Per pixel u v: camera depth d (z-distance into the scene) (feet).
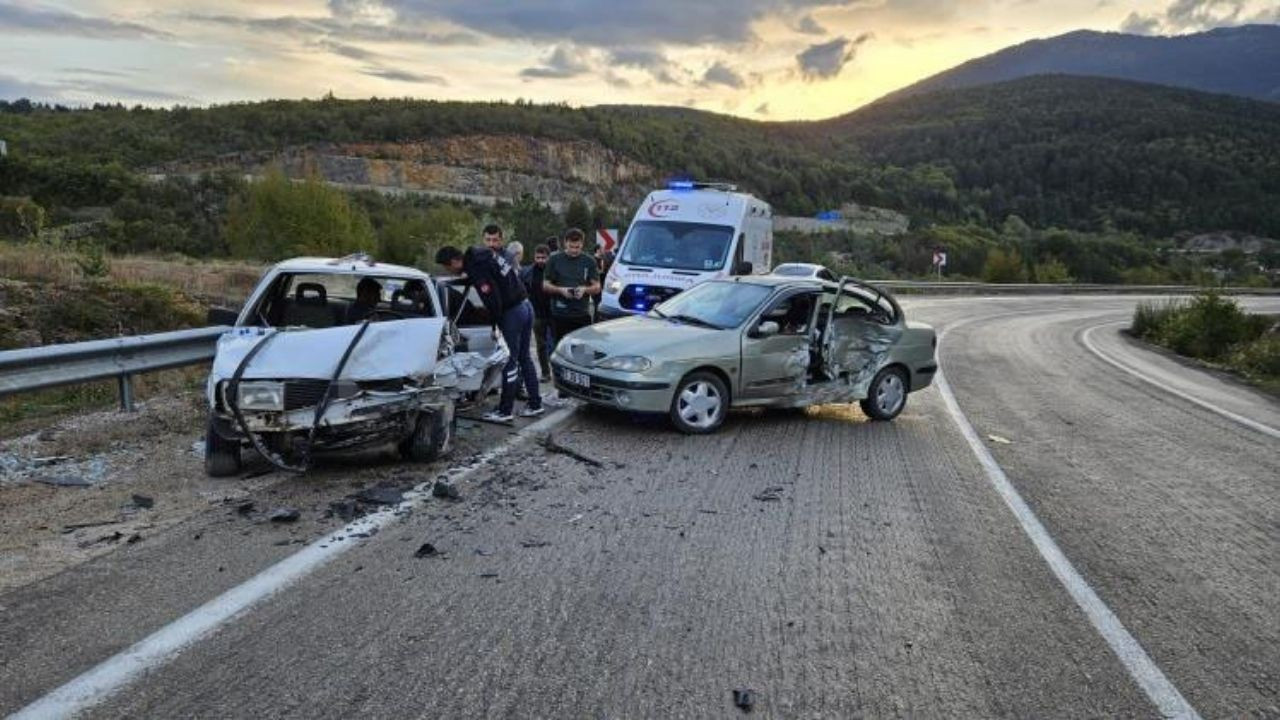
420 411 20.71
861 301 31.04
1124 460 28.02
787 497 20.63
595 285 34.63
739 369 27.32
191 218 181.37
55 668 10.87
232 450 19.31
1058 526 19.95
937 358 56.70
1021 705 11.53
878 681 11.90
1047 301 144.77
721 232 43.14
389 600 13.41
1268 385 55.83
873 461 25.12
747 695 11.19
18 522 16.19
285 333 20.99
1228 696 12.17
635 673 11.62
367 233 162.61
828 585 15.25
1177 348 80.33
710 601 14.17
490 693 10.86
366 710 10.30
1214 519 21.47
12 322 42.01
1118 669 12.78
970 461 26.13
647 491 20.29
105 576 13.76
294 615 12.70
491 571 14.80
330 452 19.71
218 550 15.08
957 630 13.76
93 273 55.72
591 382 26.55
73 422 24.29
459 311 27.73
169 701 10.26
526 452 23.18
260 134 343.46
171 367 27.48
